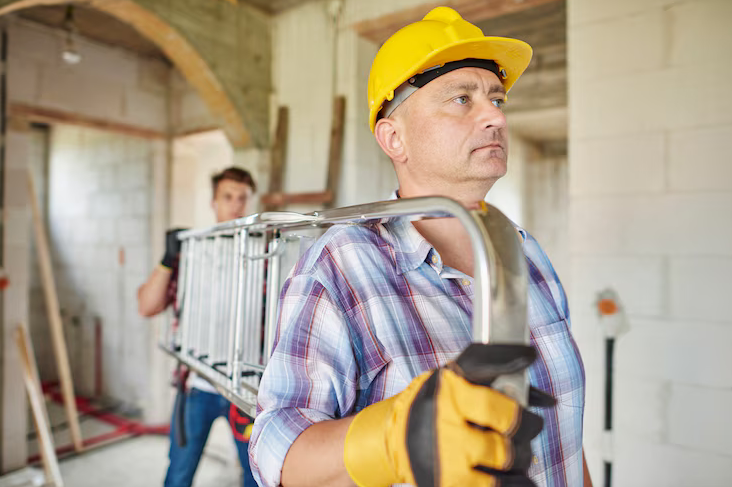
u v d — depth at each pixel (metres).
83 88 3.38
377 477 0.41
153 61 3.79
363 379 0.56
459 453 0.35
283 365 0.54
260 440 0.52
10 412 3.04
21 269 3.08
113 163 4.29
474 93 0.63
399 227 0.62
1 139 2.97
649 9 1.60
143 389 4.00
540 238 5.27
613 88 1.67
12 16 3.01
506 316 0.39
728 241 1.48
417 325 0.56
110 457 3.34
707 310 1.51
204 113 3.69
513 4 2.14
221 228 1.05
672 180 1.57
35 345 5.05
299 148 2.77
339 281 0.57
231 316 1.03
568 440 0.64
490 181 0.62
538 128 4.48
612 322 1.66
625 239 1.64
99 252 4.43
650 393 1.59
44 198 5.04
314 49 2.72
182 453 1.89
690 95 1.54
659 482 1.57
